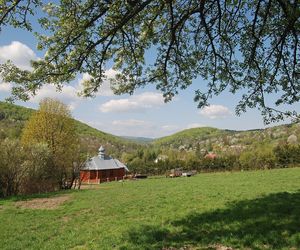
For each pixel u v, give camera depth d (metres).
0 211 26.08
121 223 17.47
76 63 12.07
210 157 87.88
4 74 11.53
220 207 18.33
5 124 159.38
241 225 13.92
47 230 18.06
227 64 15.08
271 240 11.70
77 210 23.91
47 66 11.75
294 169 49.16
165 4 13.48
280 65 14.97
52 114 56.53
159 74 15.61
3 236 17.56
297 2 10.80
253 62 15.01
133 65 15.03
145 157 145.75
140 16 13.91
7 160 39.31
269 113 13.98
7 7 10.16
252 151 79.62
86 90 13.56
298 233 11.98
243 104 15.05
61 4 11.51
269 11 14.05
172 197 24.94
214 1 13.27
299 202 17.06
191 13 12.94
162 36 14.93
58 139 55.66
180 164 92.56
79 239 15.09
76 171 52.00
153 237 13.90
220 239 12.66
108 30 12.44
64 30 11.79
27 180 41.19
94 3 11.62
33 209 26.12
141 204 23.14
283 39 13.18
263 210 15.97
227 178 41.81
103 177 89.50
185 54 15.52
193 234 13.74
